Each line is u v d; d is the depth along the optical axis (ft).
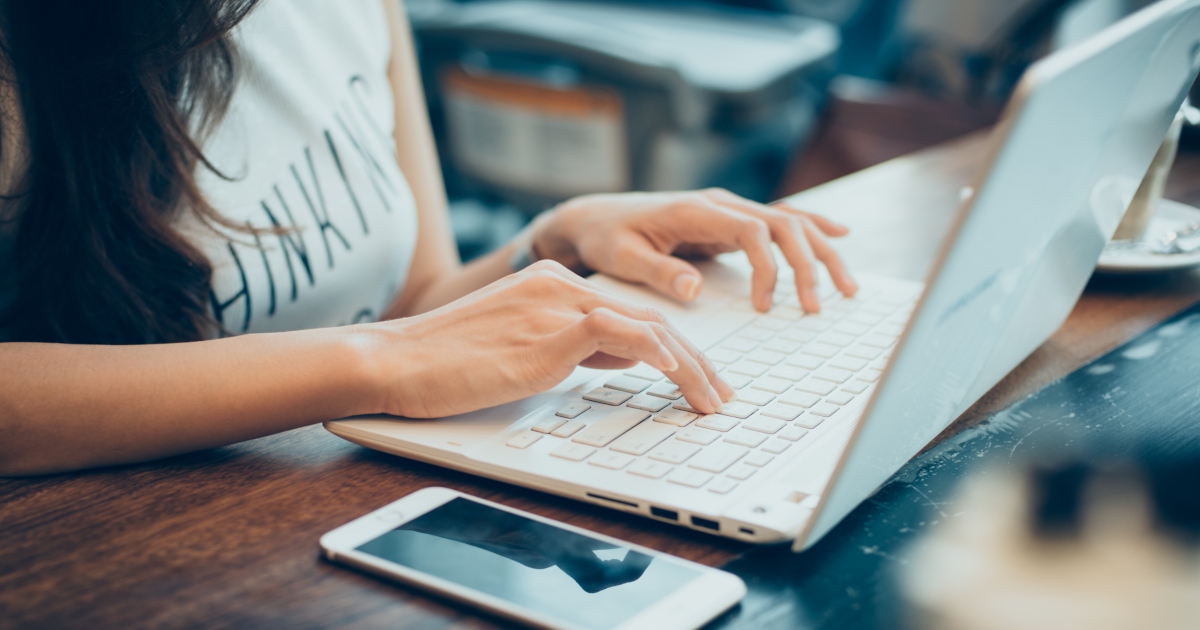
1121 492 1.53
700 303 2.27
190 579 1.34
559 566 1.30
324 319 2.81
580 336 1.63
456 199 8.71
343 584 1.32
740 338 2.06
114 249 2.19
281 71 2.63
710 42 7.18
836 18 8.38
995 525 1.44
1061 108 1.16
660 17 7.84
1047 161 1.24
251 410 1.67
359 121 2.89
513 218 8.61
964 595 1.28
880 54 8.21
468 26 7.03
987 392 1.89
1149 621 1.22
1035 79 1.05
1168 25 1.43
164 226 2.22
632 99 6.57
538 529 1.39
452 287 3.08
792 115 6.93
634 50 6.50
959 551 1.37
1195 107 3.45
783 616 1.24
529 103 6.93
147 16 2.02
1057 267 1.71
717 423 1.65
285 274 2.62
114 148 2.13
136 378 1.66
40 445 1.64
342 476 1.63
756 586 1.30
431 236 3.33
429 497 1.49
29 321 2.21
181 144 2.19
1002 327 1.60
